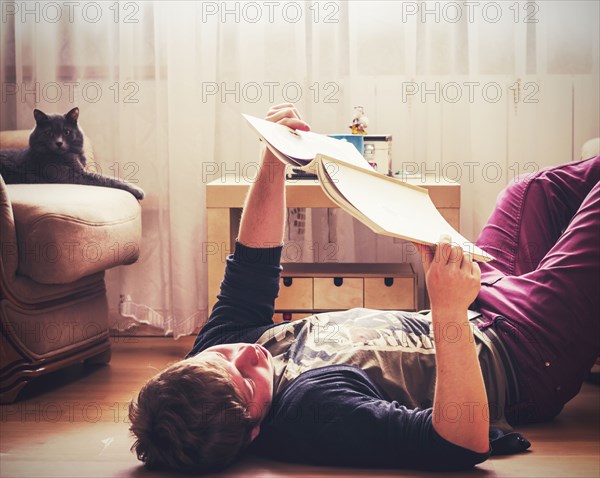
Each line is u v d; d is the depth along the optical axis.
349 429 1.43
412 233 1.32
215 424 1.40
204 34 2.89
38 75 2.96
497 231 2.00
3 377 2.17
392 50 2.93
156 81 2.92
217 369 1.43
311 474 1.49
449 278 1.35
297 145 1.58
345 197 1.31
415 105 2.93
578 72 2.92
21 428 1.95
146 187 2.98
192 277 2.93
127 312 2.99
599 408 2.01
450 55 2.90
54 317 2.29
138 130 2.96
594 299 1.67
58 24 2.95
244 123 2.96
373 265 2.68
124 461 1.67
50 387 2.32
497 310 1.72
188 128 2.90
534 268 1.95
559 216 1.97
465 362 1.37
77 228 2.24
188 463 1.41
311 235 2.96
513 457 1.64
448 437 1.38
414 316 1.67
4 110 3.02
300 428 1.46
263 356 1.51
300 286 2.50
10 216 2.16
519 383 1.69
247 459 1.56
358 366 1.54
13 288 2.17
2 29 2.97
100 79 2.98
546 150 2.94
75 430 1.93
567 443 1.74
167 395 1.41
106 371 2.49
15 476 1.61
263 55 2.93
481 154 2.93
